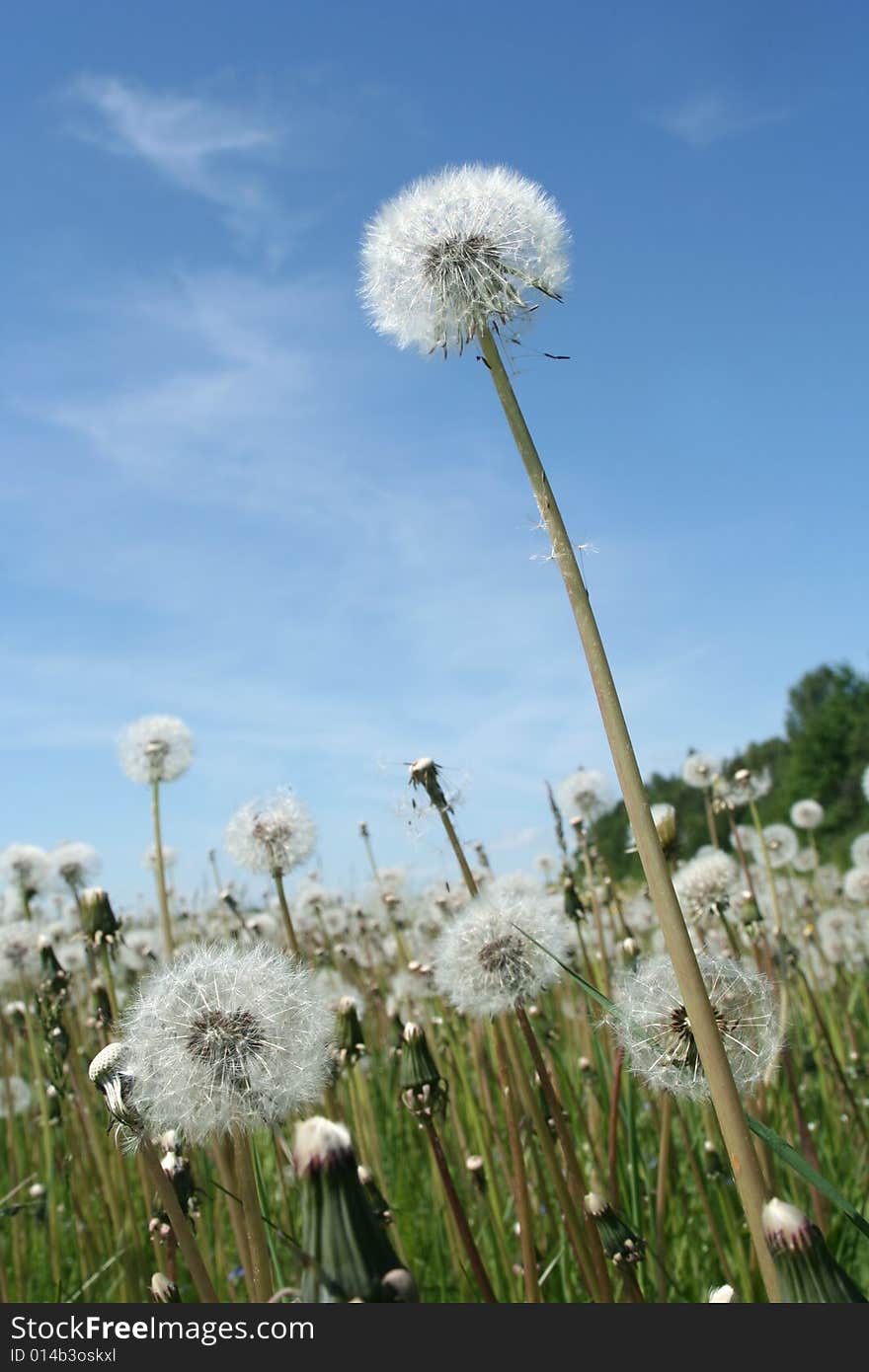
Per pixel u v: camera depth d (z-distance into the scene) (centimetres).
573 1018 64
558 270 30
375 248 31
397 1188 58
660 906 24
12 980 74
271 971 31
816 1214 45
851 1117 54
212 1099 29
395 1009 57
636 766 25
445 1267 52
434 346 31
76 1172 56
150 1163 28
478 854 75
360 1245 21
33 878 79
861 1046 75
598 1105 51
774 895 59
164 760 63
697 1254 48
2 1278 47
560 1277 46
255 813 51
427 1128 38
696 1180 43
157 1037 29
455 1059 55
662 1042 33
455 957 41
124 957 78
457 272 30
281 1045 30
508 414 27
